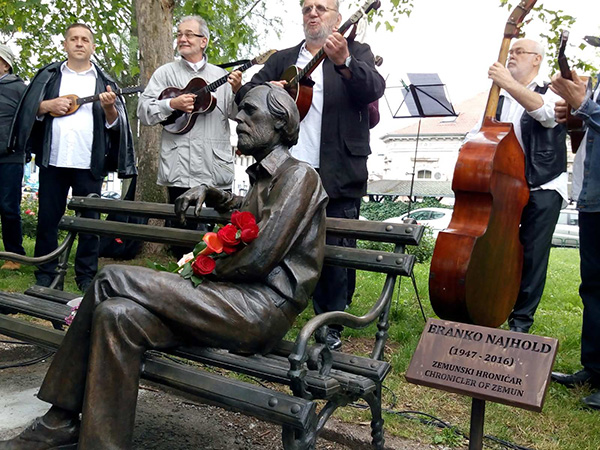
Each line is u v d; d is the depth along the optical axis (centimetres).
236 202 293
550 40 670
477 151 332
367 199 3775
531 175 415
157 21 754
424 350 229
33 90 492
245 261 225
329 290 379
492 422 296
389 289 264
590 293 341
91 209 357
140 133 770
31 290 340
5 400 306
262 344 231
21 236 598
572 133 353
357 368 243
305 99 396
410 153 4653
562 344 443
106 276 219
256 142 249
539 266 423
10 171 565
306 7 421
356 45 420
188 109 475
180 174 495
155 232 326
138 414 302
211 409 313
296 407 197
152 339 215
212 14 946
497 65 378
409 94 632
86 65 512
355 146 395
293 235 231
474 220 328
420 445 270
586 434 288
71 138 489
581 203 331
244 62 520
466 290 312
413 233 265
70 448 224
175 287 218
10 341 375
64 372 221
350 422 289
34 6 1139
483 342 223
